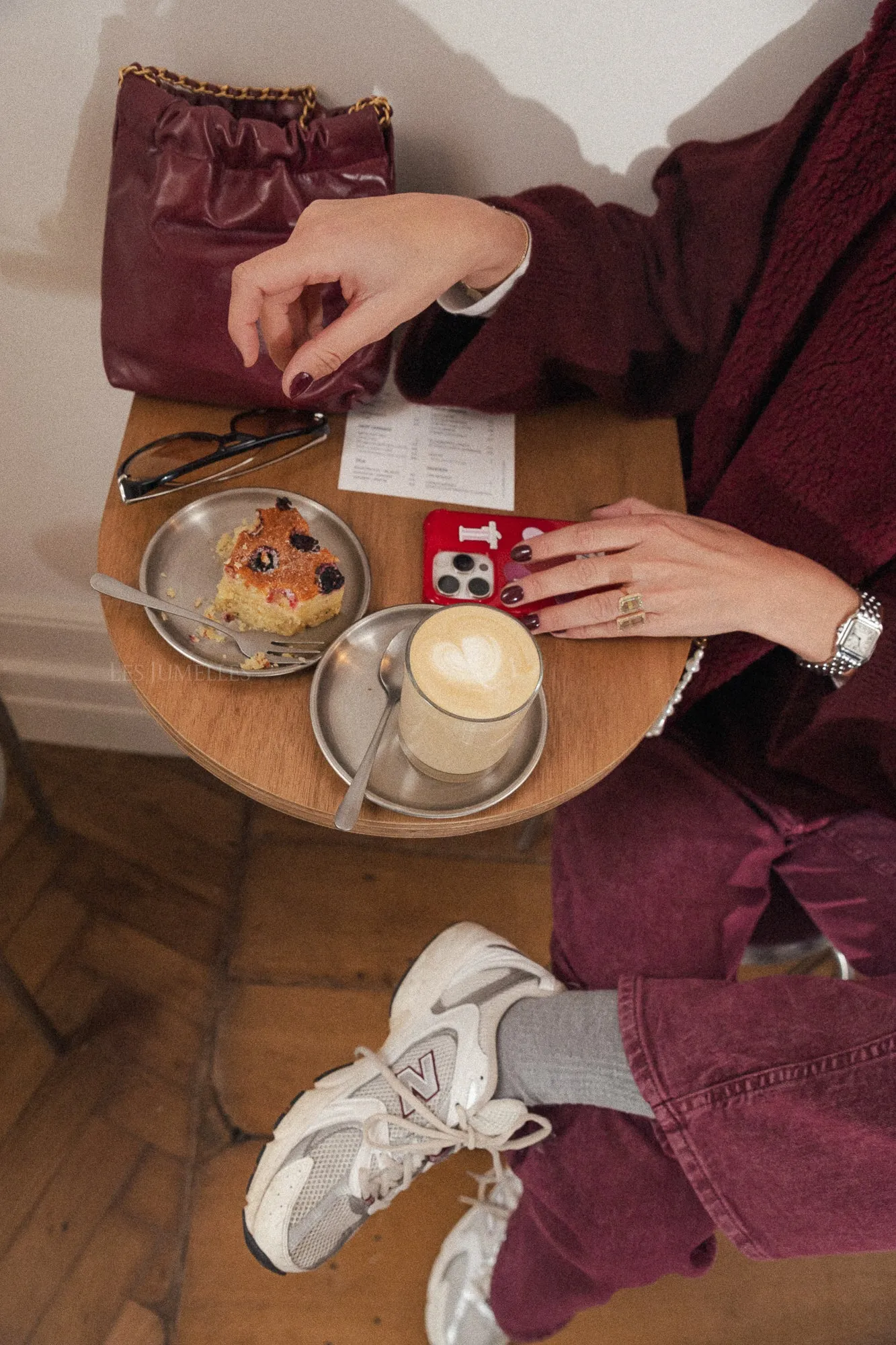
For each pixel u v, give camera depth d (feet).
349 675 2.30
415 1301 3.74
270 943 4.41
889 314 2.49
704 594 2.43
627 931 2.86
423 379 2.75
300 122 2.43
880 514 2.69
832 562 2.83
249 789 2.15
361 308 2.34
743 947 2.90
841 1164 2.22
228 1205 3.81
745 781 3.02
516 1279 3.13
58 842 4.51
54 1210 3.71
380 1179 2.81
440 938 3.22
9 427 3.64
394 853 4.71
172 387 2.61
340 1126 2.83
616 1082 2.54
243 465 2.57
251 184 2.39
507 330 2.63
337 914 4.51
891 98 2.36
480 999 2.90
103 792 4.71
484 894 4.66
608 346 2.72
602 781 3.08
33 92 2.76
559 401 2.87
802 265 2.63
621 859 2.93
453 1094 2.77
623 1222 2.61
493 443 2.77
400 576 2.47
